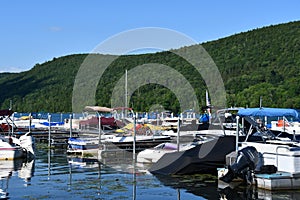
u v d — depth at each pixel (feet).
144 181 48.03
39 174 52.54
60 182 47.26
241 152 44.75
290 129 78.28
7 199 39.14
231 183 45.68
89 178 49.73
